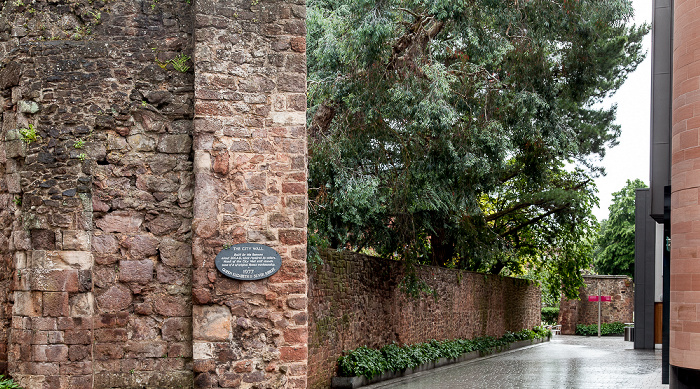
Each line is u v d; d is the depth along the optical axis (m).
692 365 11.13
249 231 8.79
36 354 8.54
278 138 8.92
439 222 20.52
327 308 15.08
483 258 23.62
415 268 20.00
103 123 9.01
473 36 13.99
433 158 15.80
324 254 15.04
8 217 9.10
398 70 14.26
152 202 9.02
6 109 9.19
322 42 13.52
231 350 8.65
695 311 11.15
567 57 17.17
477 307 27.61
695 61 11.34
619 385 16.39
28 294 8.62
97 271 8.88
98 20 9.26
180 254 8.98
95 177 8.97
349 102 14.17
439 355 21.34
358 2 12.90
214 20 8.93
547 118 16.08
